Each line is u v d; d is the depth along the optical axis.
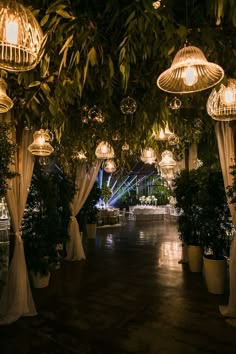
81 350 2.51
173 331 2.84
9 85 2.36
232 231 4.02
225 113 2.25
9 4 1.25
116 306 3.49
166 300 3.67
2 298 3.21
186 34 1.57
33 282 4.20
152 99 2.83
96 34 1.73
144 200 15.53
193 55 1.42
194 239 5.07
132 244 7.53
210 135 4.41
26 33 1.31
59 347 2.56
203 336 2.73
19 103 2.72
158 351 2.48
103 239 8.30
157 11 1.48
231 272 3.21
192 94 2.96
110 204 16.20
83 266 5.41
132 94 2.93
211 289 3.90
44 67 1.79
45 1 1.59
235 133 3.24
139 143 4.67
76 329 2.90
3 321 3.01
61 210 5.50
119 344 2.60
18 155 3.26
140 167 15.68
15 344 2.62
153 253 6.47
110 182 15.81
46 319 3.13
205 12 1.70
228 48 1.89
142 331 2.85
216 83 1.56
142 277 4.69
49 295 3.90
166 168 5.64
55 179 5.22
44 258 4.29
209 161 4.95
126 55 1.78
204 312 3.29
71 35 1.64
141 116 3.08
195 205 4.90
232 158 3.24
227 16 1.66
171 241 7.93
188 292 3.96
